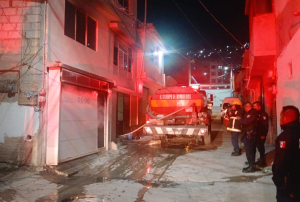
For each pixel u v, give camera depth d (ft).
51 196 17.20
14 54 23.93
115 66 41.83
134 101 52.26
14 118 23.73
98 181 20.65
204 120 35.76
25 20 23.95
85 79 28.99
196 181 20.34
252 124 22.18
